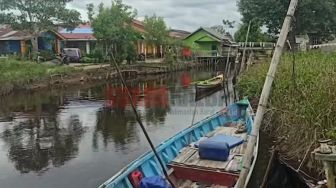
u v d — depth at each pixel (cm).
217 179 814
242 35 4306
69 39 4619
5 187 1052
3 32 4700
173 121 1862
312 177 836
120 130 1677
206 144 874
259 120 533
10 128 1761
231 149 981
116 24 3969
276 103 1245
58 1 4038
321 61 1311
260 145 1211
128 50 4288
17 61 3406
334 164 520
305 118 945
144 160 816
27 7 3912
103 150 1367
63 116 2025
